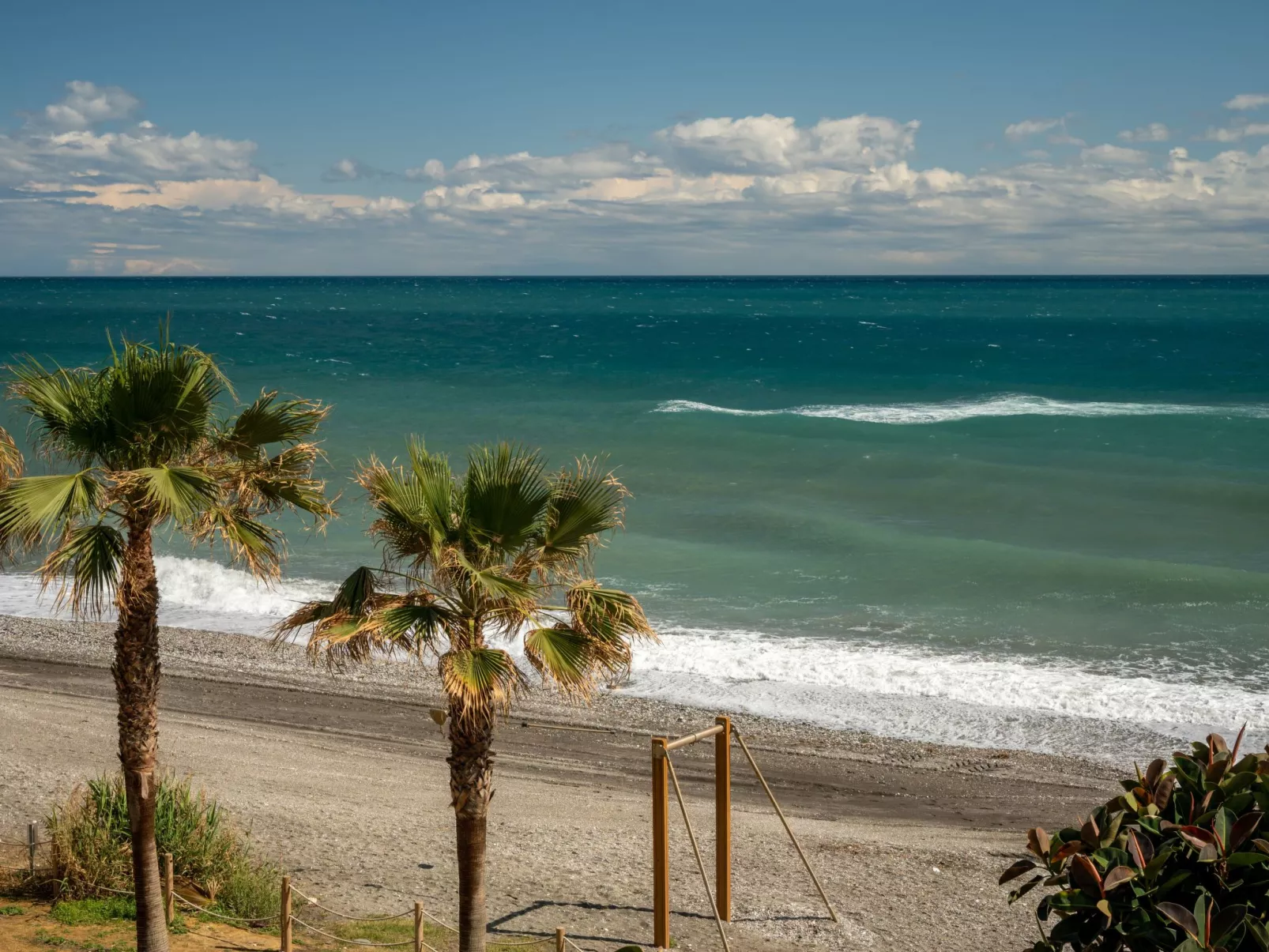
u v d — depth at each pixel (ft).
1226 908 17.35
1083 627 80.33
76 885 34.60
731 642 78.79
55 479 26.25
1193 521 109.09
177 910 34.50
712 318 485.56
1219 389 199.31
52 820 36.40
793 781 57.98
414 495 29.63
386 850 43.96
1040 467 128.36
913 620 82.79
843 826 51.67
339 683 73.31
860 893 42.83
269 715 66.44
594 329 396.98
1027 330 375.45
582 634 29.32
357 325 417.28
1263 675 70.85
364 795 51.96
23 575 99.35
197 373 27.37
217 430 29.58
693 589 90.94
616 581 92.94
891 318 468.75
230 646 79.97
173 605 89.25
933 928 39.73
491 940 36.60
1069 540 104.53
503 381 218.79
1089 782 57.21
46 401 27.14
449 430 157.89
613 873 43.47
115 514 27.27
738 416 162.20
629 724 65.87
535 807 52.16
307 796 50.83
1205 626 79.87
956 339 333.21
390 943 34.42
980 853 47.78
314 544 104.32
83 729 59.62
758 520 109.60
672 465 134.00
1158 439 145.07
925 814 53.67
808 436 148.05
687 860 45.57
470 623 29.40
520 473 29.25
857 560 97.09
